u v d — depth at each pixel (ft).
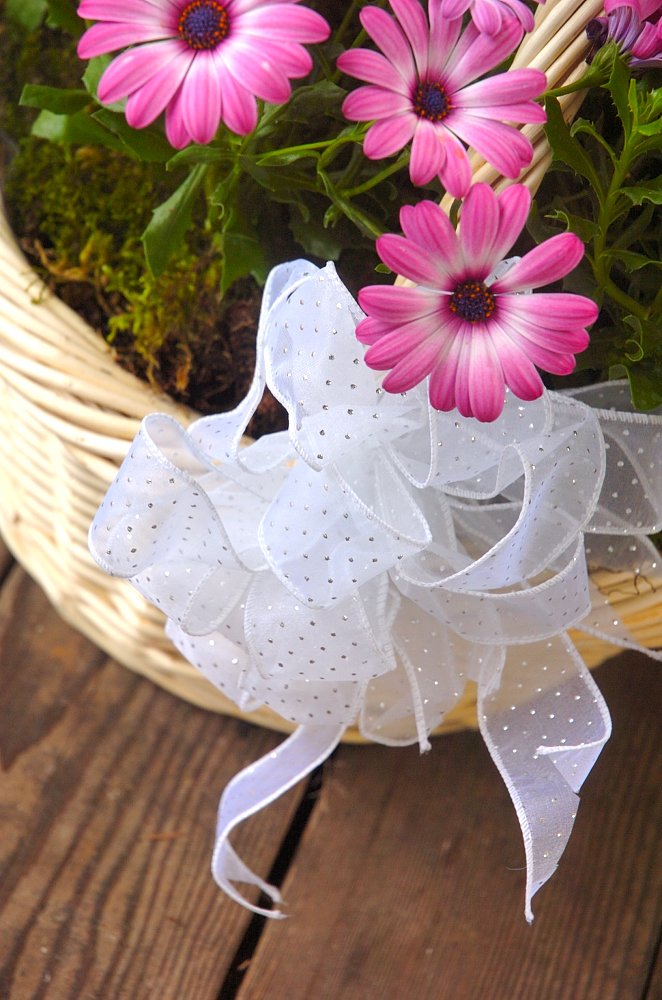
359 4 1.68
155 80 1.41
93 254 1.85
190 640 1.79
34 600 2.23
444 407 1.48
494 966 2.03
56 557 2.07
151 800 2.11
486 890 2.07
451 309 1.45
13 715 2.15
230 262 1.73
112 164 1.90
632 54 1.52
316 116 1.71
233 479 1.63
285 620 1.64
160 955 2.01
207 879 2.06
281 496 1.60
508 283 1.45
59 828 2.07
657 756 2.17
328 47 1.71
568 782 1.73
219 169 1.77
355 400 1.59
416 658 1.77
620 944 2.05
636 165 1.72
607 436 1.63
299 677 1.69
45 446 1.82
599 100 1.73
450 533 1.66
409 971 2.02
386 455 1.63
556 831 1.70
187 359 1.82
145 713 2.17
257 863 2.08
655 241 1.75
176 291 1.83
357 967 2.02
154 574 1.64
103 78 1.42
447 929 2.05
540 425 1.57
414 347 1.45
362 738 2.10
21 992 1.97
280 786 1.85
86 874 2.05
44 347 1.68
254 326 1.84
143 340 1.80
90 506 1.86
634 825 2.12
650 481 1.64
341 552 1.60
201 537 1.58
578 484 1.60
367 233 1.69
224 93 1.40
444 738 2.18
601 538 1.73
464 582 1.59
